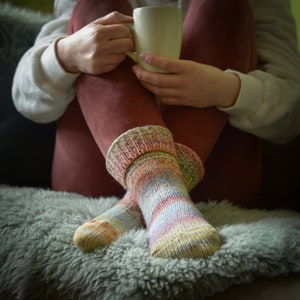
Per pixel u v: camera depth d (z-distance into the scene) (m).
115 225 0.62
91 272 0.53
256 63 0.83
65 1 0.98
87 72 0.71
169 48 0.67
